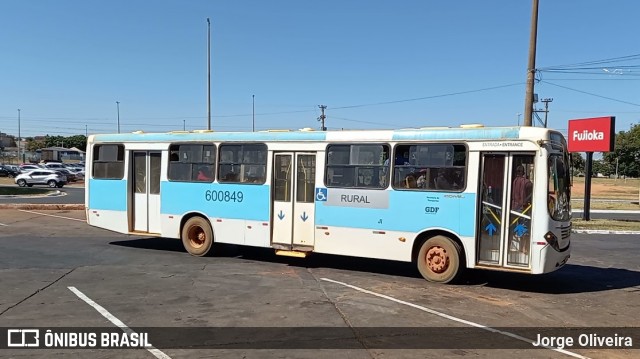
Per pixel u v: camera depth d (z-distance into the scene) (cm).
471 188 877
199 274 944
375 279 926
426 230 912
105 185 1275
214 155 1139
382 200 954
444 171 902
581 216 2470
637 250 1391
